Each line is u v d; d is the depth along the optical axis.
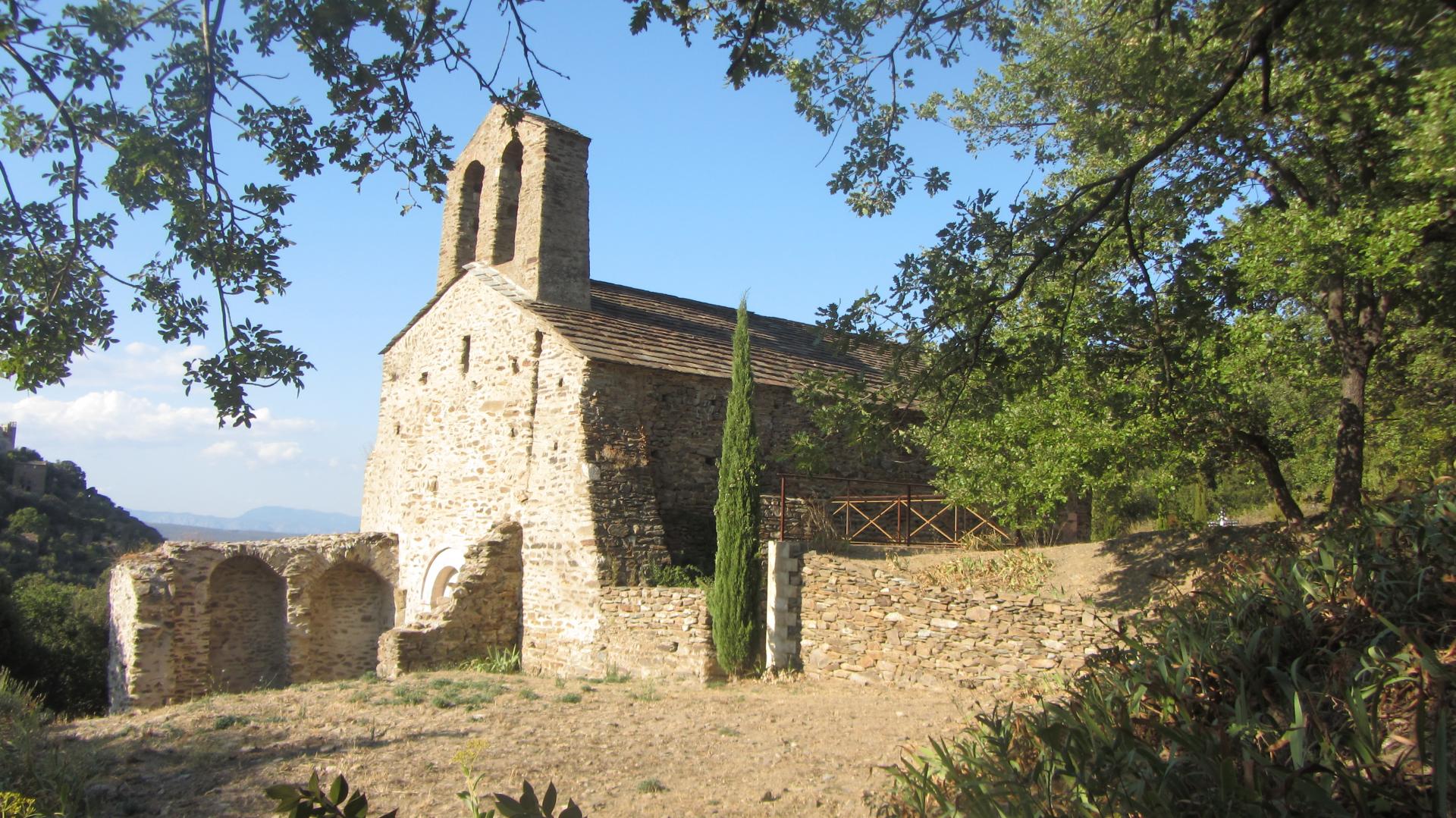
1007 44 8.48
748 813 7.43
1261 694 4.41
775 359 20.09
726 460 14.45
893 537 17.58
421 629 15.94
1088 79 10.99
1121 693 4.72
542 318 16.91
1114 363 9.98
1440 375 14.72
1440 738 3.16
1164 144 7.43
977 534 17.91
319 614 19.72
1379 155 10.41
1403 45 7.68
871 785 8.00
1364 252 9.12
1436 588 4.63
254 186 7.13
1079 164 12.91
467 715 11.34
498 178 19.59
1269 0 7.00
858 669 13.07
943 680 12.16
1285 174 10.99
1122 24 10.51
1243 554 7.08
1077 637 11.20
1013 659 11.65
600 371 16.44
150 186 6.89
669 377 17.44
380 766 8.95
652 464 16.94
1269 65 7.02
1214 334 10.38
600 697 12.69
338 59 6.85
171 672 17.77
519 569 17.14
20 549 41.50
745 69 7.35
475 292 19.31
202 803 7.96
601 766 8.95
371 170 7.40
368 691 13.10
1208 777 3.70
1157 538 13.21
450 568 18.75
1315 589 4.92
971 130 14.94
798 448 9.51
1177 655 4.80
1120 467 11.82
